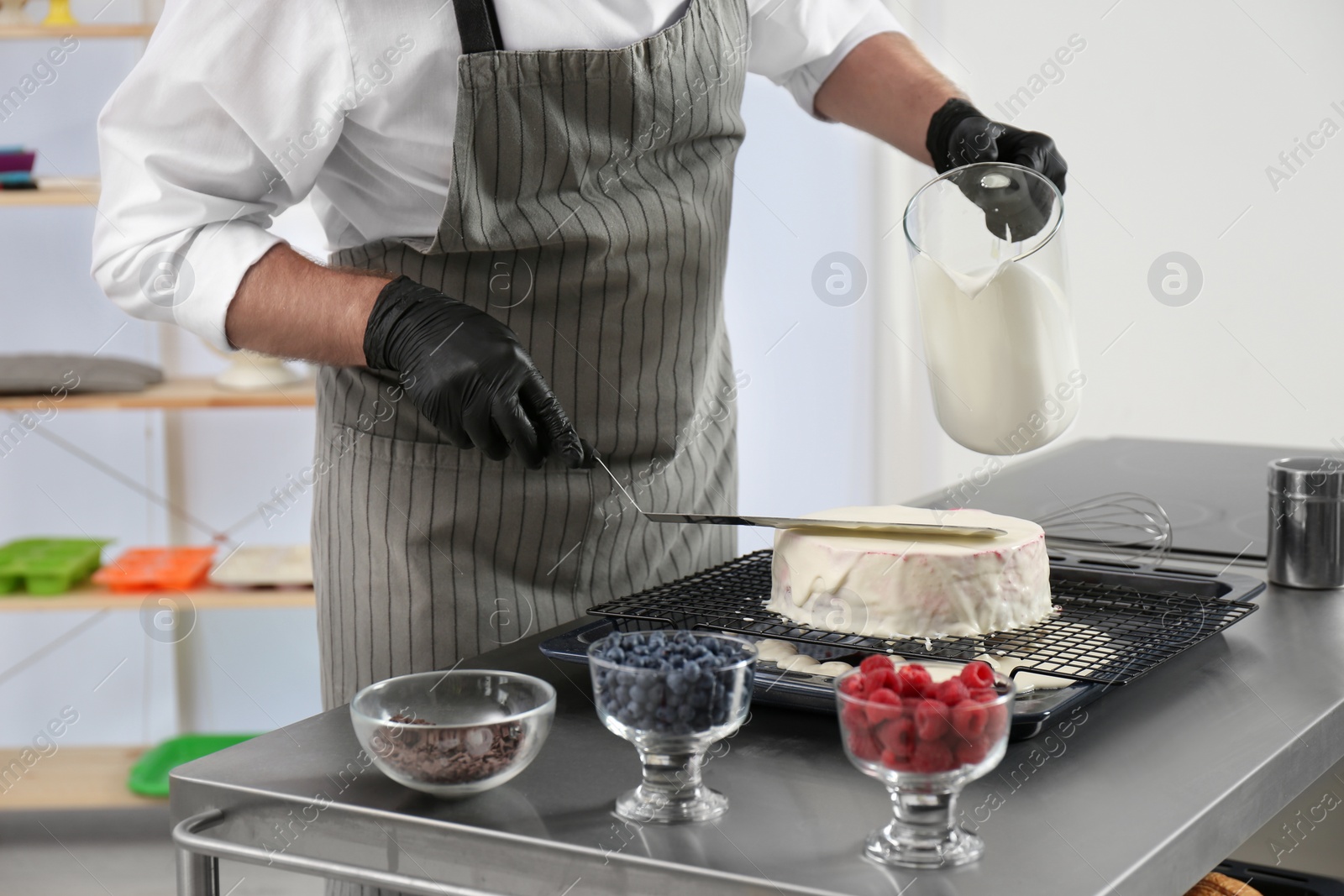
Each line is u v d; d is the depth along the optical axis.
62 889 2.14
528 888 0.70
